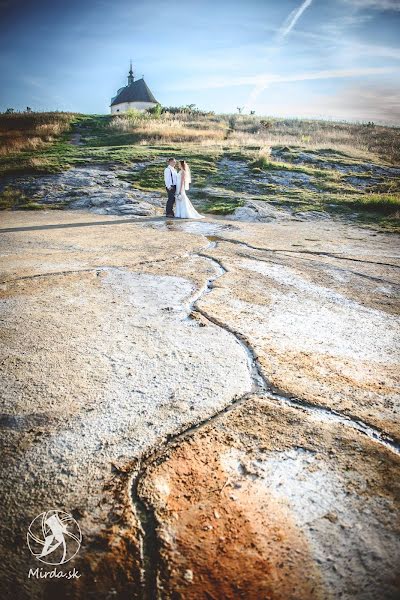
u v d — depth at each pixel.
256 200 11.34
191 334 3.30
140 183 13.23
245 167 14.77
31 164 15.11
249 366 2.83
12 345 3.02
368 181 13.48
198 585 1.40
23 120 29.39
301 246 6.92
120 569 1.46
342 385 2.62
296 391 2.53
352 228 8.99
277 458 1.98
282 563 1.48
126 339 3.17
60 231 8.03
